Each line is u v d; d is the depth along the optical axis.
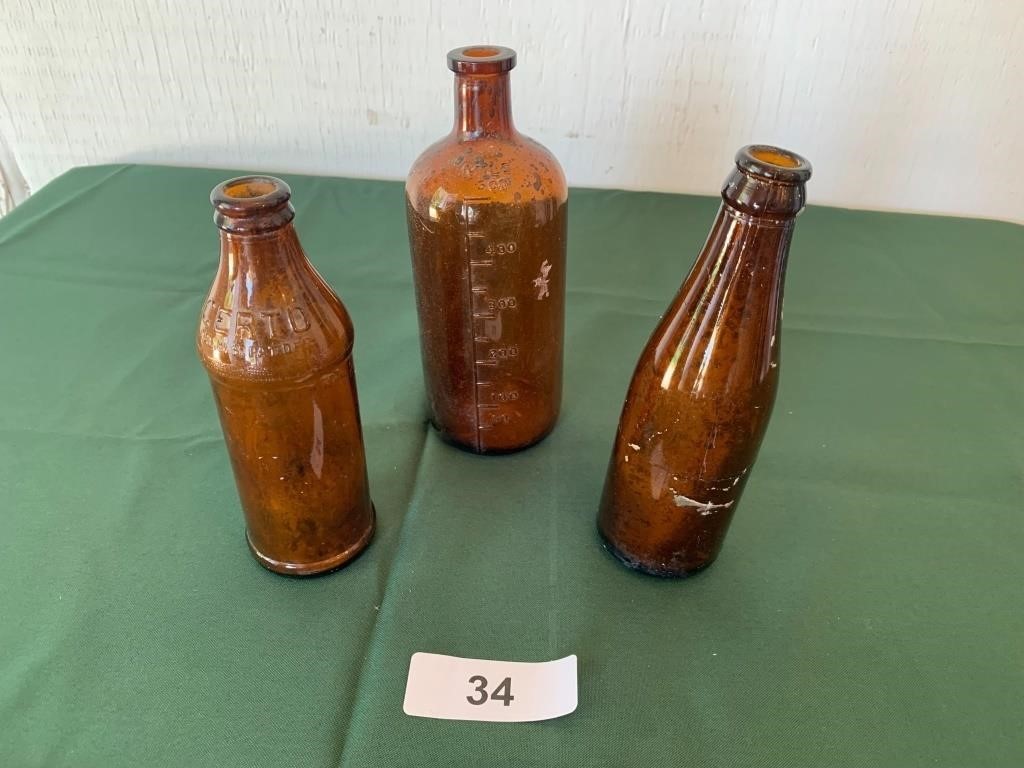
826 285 1.00
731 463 0.52
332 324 0.50
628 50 1.06
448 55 0.58
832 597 0.59
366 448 0.73
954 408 0.79
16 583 0.58
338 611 0.57
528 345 0.65
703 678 0.53
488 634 0.56
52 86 1.17
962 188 1.18
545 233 0.60
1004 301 0.97
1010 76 1.06
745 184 0.44
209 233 1.07
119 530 0.63
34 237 1.04
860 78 1.08
